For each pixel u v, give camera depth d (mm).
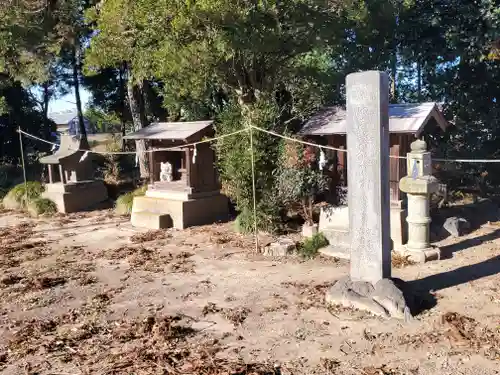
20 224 13102
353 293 6035
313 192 9562
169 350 5016
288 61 11938
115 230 11828
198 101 14422
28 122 23531
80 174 15422
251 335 5355
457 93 14680
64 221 13289
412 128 8750
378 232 6016
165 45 9633
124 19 9836
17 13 12805
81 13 15367
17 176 21484
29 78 15750
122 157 21250
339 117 10703
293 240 9227
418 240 8039
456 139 14727
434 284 6770
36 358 4988
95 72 11898
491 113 13922
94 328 5734
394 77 16359
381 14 13805
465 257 8023
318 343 5082
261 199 10070
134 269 8281
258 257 8680
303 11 9703
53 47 14484
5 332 5754
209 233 10648
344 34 12062
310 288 6793
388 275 6195
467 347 4820
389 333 5234
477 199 12219
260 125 9797
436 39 14273
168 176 12156
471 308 5824
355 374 4402
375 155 5910
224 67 10836
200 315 6027
